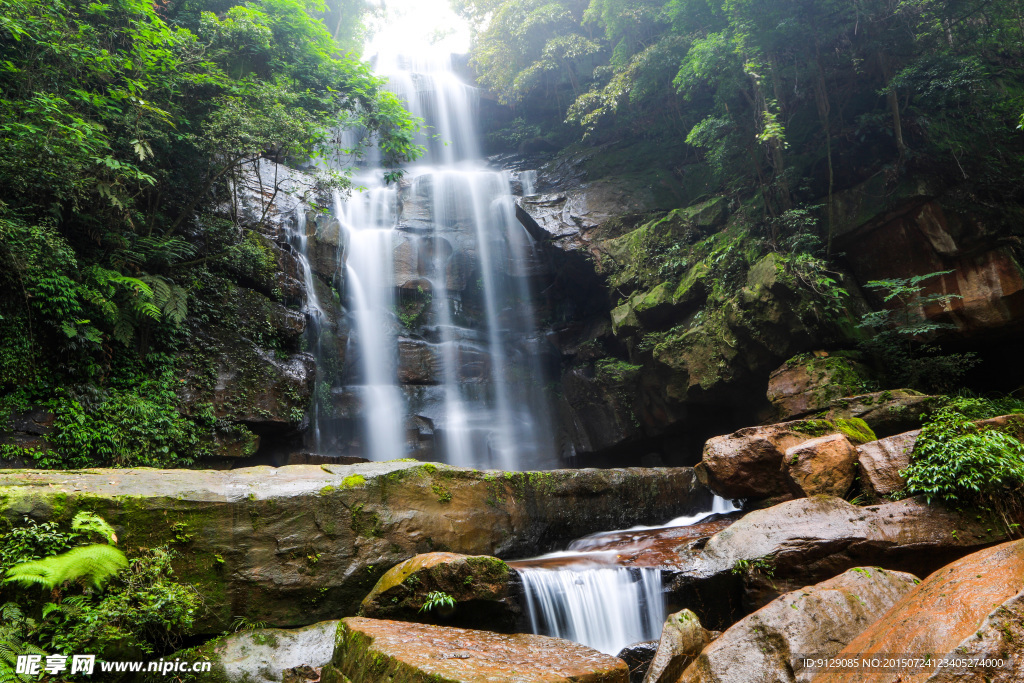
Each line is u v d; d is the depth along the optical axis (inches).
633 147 801.6
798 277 468.8
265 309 561.0
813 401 438.3
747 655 188.9
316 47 652.7
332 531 284.7
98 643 225.1
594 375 659.4
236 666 240.4
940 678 127.5
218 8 653.9
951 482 270.4
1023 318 452.8
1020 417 298.5
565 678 174.1
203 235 573.3
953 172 487.5
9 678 202.2
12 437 395.5
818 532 269.0
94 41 503.5
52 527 235.9
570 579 277.0
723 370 510.3
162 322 498.3
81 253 479.8
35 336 418.3
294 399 539.8
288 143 552.1
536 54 895.7
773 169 576.1
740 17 518.3
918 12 515.2
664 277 593.9
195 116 558.3
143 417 451.2
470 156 1032.2
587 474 394.3
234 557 263.3
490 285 794.8
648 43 725.3
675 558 301.9
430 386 720.3
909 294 486.9
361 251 739.4
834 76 551.8
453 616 246.8
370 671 190.1
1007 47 553.3
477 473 345.7
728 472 354.0
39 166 420.5
